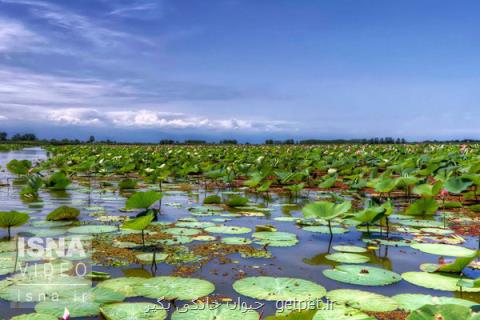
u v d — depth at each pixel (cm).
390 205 679
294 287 445
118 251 583
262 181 1536
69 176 1717
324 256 576
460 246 628
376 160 1977
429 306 324
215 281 473
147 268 515
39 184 1075
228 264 536
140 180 1557
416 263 548
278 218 836
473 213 909
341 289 444
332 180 1155
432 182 1319
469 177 953
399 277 486
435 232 720
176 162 2062
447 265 487
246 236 681
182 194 1198
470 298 429
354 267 519
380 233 713
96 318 371
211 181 1550
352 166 1548
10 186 1356
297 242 651
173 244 627
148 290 434
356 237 688
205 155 2650
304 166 1752
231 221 809
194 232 701
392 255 584
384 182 976
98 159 2319
